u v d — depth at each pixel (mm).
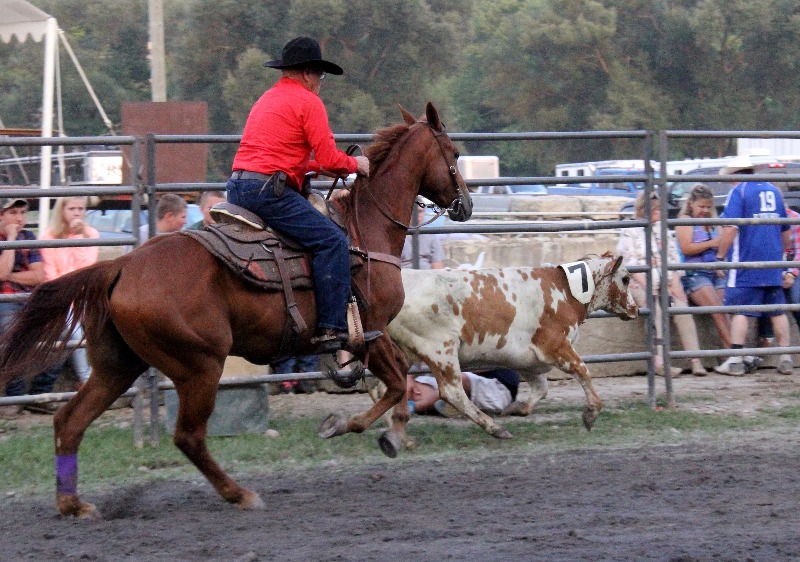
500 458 9875
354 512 7910
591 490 8484
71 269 11891
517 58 59469
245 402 11000
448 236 15758
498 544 6859
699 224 12508
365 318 8797
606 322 14648
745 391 13391
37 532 7488
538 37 56906
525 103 59781
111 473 9508
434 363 10492
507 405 11836
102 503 8406
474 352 10750
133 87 56844
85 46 58188
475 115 66562
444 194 9539
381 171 9180
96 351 7910
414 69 49031
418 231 11609
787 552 6562
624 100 54688
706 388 13664
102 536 7332
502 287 10797
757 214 14023
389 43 48250
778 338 14516
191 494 8664
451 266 14930
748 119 55500
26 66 52531
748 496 8156
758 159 23516
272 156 8219
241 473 9445
